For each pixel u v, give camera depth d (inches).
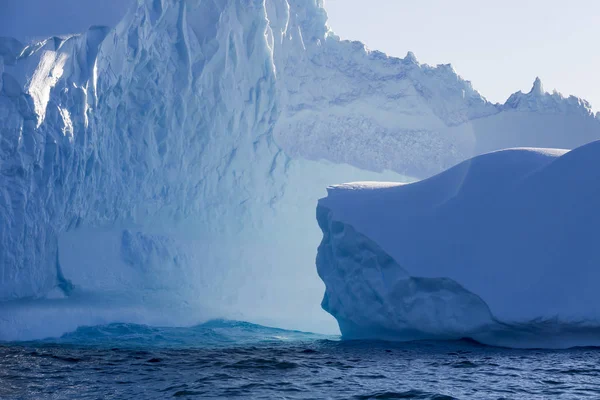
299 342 902.4
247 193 1196.5
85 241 1037.2
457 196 889.5
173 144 1115.3
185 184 1137.4
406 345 842.8
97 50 922.7
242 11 1172.5
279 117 1245.1
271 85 1210.0
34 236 899.4
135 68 1051.9
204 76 1125.7
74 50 899.4
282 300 1198.3
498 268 796.0
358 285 920.3
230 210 1184.8
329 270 991.0
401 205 916.0
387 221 897.5
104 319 1029.8
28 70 841.5
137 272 1079.6
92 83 940.0
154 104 1077.8
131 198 1089.4
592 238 776.9
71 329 973.8
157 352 764.6
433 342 850.8
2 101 830.5
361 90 1320.1
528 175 871.7
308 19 1328.7
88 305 1024.9
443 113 1357.0
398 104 1332.4
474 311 799.7
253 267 1192.2
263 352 769.6
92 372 589.6
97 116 987.9
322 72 1306.6
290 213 1235.2
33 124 852.0
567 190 827.4
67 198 953.5
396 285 852.0
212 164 1160.8
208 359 694.5
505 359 687.1
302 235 1236.5
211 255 1157.7
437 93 1360.7
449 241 844.6
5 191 848.9
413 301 845.2
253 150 1202.0
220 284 1162.0
